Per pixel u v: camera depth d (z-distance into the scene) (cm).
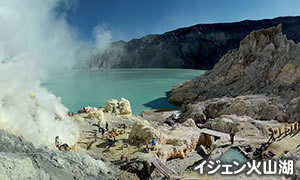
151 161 1418
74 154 1241
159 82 8319
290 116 2492
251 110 2895
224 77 4775
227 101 3362
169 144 1770
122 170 1388
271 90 3347
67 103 4966
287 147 1516
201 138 2008
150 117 3894
